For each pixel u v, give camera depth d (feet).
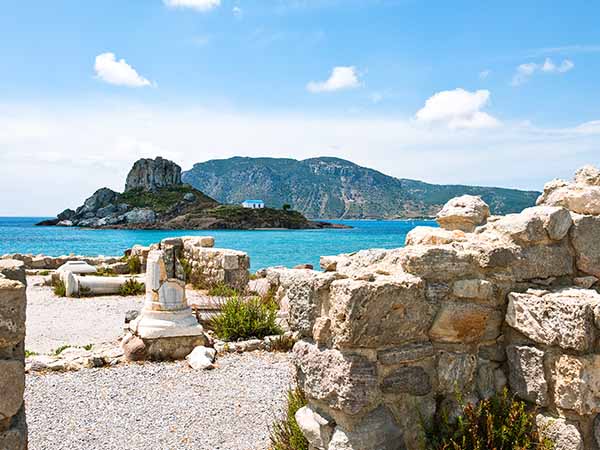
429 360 13.53
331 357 12.85
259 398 22.25
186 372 25.96
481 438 12.30
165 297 29.04
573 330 11.92
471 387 13.74
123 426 19.31
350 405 12.30
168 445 17.67
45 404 21.52
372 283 12.47
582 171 16.84
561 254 14.48
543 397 12.73
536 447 12.30
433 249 13.50
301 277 14.40
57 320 39.01
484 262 13.70
